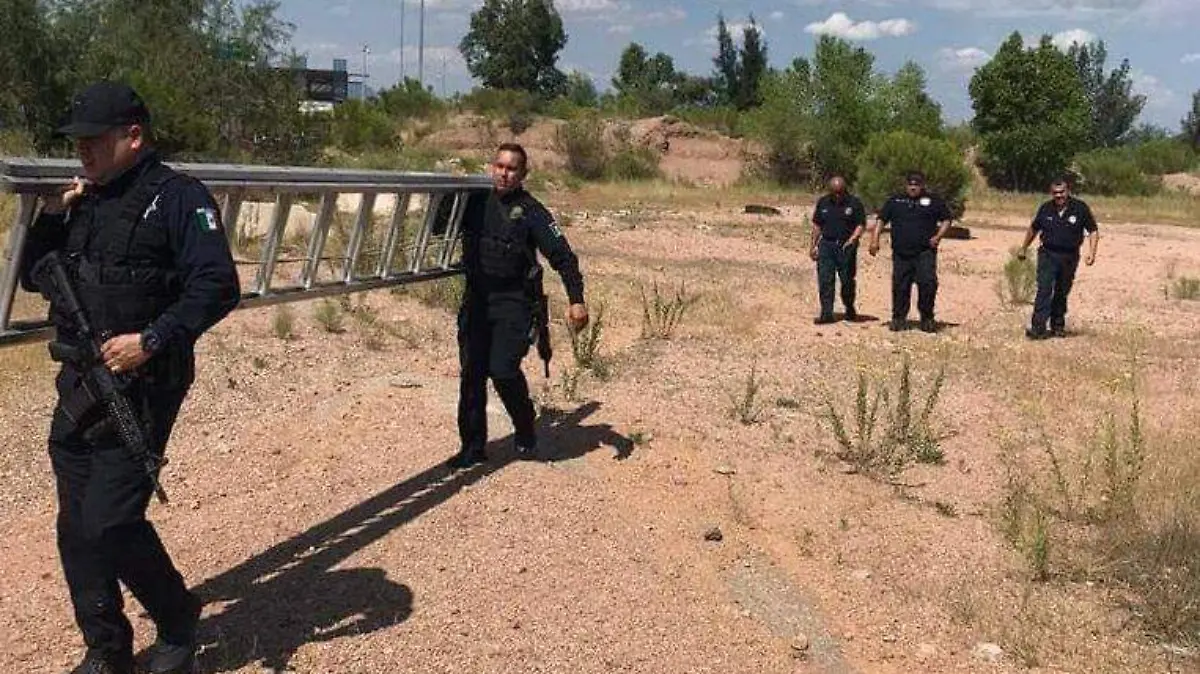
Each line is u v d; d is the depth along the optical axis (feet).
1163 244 78.23
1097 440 23.80
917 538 18.04
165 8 80.38
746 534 17.84
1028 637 14.69
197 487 18.02
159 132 67.56
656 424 23.22
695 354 31.24
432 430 21.45
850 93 130.72
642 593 15.31
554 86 246.68
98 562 11.55
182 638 12.31
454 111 148.46
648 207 92.58
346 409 22.56
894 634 14.83
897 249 37.47
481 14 242.37
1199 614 15.12
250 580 14.83
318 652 13.06
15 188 10.79
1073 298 49.03
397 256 19.25
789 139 129.70
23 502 17.04
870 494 20.01
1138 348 36.06
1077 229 37.11
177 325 10.89
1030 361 32.68
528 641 13.73
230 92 79.20
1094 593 16.19
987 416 25.94
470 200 19.08
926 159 83.05
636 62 246.06
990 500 20.02
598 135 131.54
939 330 38.27
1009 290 49.78
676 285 45.34
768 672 13.64
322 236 16.34
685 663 13.62
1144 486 20.34
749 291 45.60
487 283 18.90
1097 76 263.49
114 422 10.95
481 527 16.97
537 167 128.98
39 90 72.08
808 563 16.93
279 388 23.88
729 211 91.91
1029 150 139.13
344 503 17.72
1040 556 16.55
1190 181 153.38
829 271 38.45
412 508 17.57
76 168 11.36
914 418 25.07
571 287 18.90
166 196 11.03
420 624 13.89
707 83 241.76
